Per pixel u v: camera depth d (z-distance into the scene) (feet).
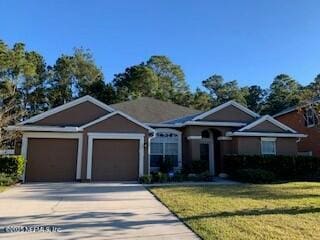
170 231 24.50
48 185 56.24
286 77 196.75
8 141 75.87
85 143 64.18
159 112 84.64
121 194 44.47
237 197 40.14
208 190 47.09
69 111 68.03
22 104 145.89
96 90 143.23
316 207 33.12
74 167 63.93
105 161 64.49
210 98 194.08
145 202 37.65
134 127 65.92
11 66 143.54
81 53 171.22
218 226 25.02
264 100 203.72
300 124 94.38
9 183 54.65
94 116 68.59
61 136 64.39
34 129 63.41
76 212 31.89
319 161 71.05
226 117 76.43
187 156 75.15
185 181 62.23
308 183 58.44
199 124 73.46
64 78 165.99
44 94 157.69
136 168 65.00
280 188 49.90
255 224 25.59
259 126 74.38
